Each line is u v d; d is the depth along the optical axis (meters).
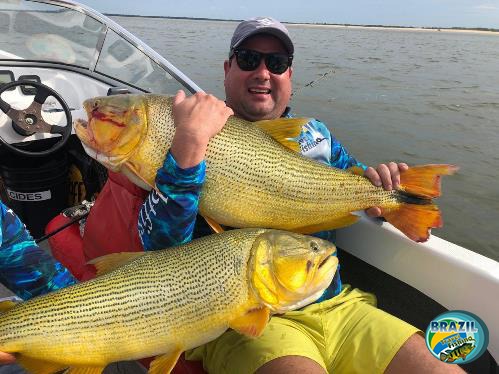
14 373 1.92
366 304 2.24
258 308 1.69
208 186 1.98
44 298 1.69
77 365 1.70
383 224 2.45
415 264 2.29
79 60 3.85
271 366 1.86
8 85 2.98
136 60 4.09
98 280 1.70
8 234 1.84
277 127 2.08
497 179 8.23
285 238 1.71
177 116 1.83
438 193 2.09
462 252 2.17
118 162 1.95
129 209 2.17
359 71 19.00
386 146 10.15
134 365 2.32
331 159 2.71
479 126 11.64
